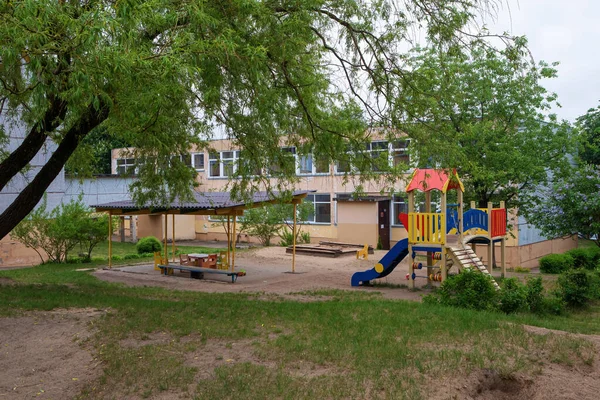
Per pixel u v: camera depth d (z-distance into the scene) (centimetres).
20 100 1046
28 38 756
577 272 1241
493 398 628
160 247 2661
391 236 2900
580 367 700
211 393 595
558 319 1054
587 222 1639
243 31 986
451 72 1302
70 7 843
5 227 1155
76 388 625
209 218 3641
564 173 1733
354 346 730
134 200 1675
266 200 1630
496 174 1677
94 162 2072
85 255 2336
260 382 618
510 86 1728
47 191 2373
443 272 1377
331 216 3052
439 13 1033
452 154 1084
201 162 3506
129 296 1191
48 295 1127
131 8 772
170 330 818
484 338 777
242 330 814
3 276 1702
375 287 1497
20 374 656
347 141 1145
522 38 992
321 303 1101
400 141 1179
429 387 610
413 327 838
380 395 588
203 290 1436
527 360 700
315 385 607
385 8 1082
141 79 826
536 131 1748
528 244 2500
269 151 1219
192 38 895
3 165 1098
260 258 2234
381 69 1110
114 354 705
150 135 1077
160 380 632
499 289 1128
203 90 1021
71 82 780
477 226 1494
